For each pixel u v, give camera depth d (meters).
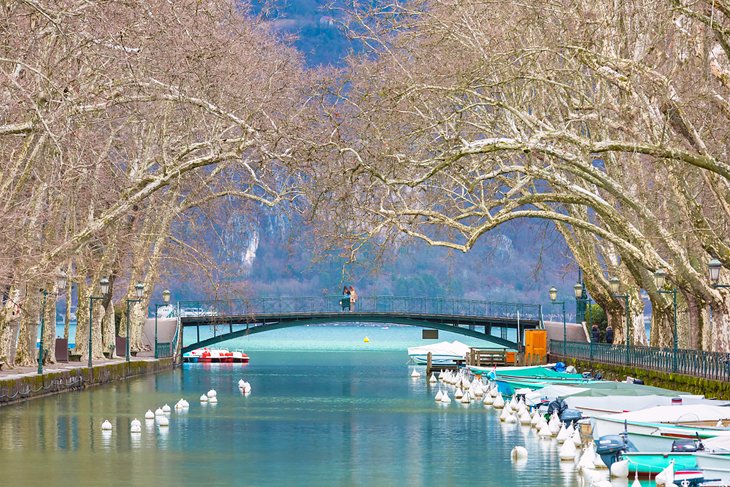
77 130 82.56
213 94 93.75
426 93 91.94
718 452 50.59
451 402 101.19
